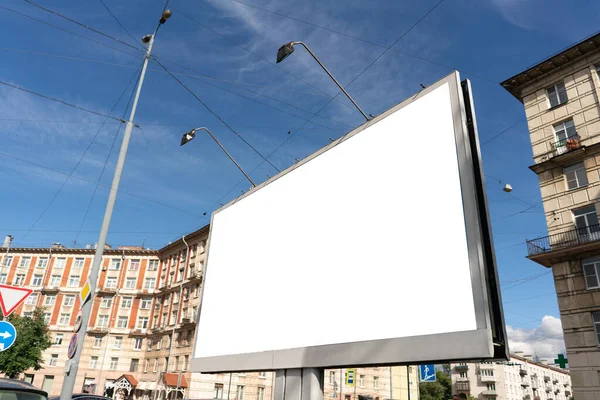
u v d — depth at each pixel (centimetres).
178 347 3862
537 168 2125
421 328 601
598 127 1948
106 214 909
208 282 1170
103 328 4578
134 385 4081
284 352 823
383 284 681
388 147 759
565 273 1884
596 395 1667
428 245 633
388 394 4253
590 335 1744
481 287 545
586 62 2080
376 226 728
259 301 944
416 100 735
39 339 3241
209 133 1257
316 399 739
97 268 855
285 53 988
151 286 4712
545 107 2189
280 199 995
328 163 887
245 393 3500
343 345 709
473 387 6881
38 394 645
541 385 7775
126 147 1002
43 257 5069
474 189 597
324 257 814
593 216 1883
